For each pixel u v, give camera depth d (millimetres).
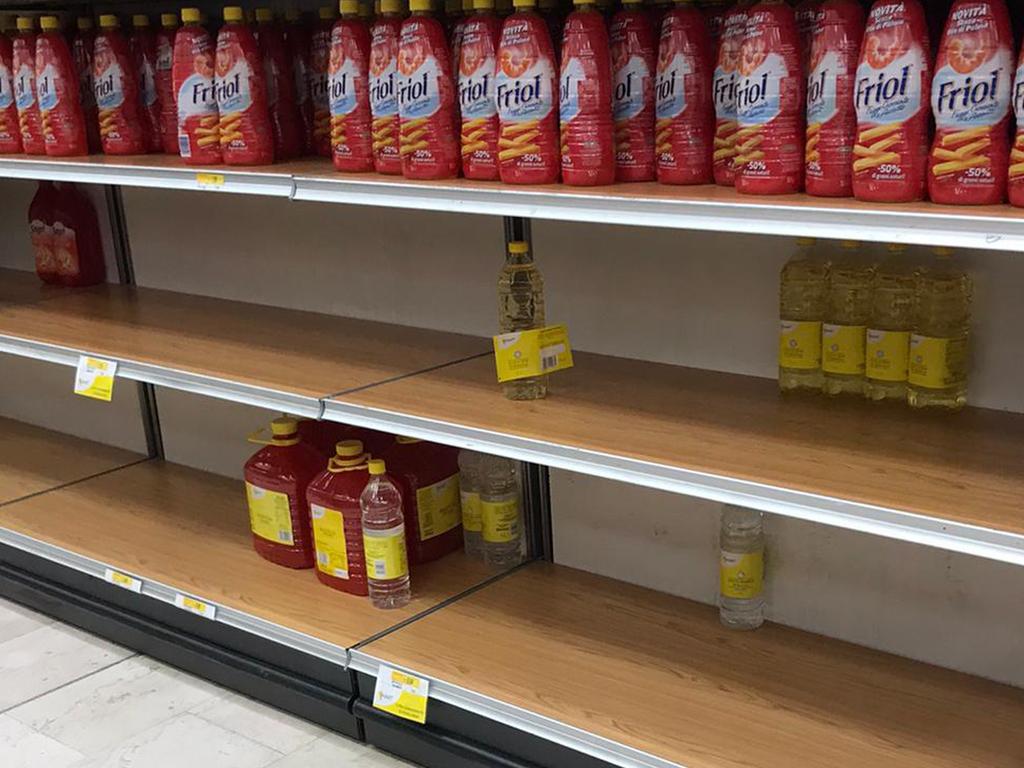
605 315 2396
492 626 2334
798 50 1644
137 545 2879
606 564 2545
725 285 2199
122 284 3432
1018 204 1451
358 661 2260
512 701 2055
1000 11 1440
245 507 3111
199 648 2660
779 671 2109
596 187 1840
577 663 2176
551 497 2594
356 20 2143
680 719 1976
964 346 1913
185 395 3379
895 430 1862
